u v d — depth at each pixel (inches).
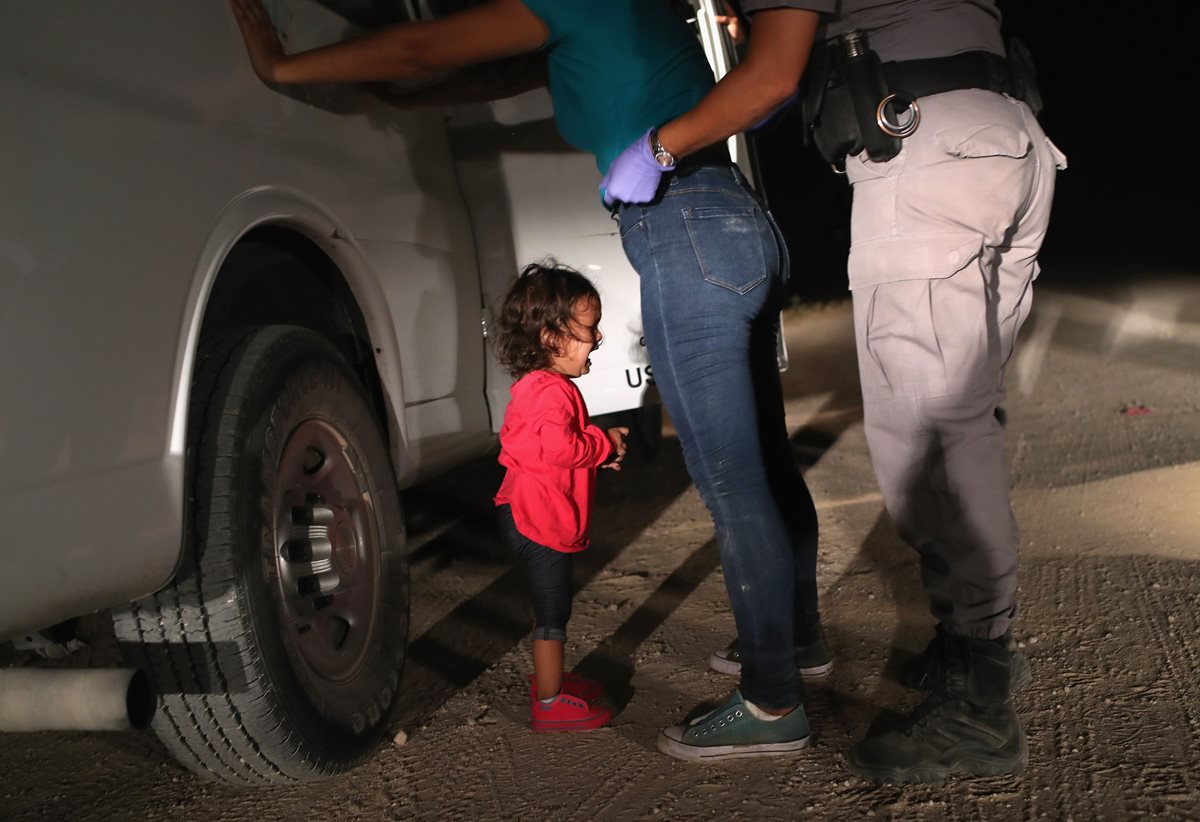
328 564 100.7
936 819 83.0
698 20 164.4
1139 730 92.2
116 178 80.2
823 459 215.9
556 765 99.8
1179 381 262.7
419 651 133.9
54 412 71.7
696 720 99.1
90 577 73.6
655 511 189.6
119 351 77.8
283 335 98.7
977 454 89.4
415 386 124.7
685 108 95.0
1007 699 88.7
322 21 118.7
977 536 88.8
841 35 89.0
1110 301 418.3
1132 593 123.0
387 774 101.3
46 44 77.4
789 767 94.2
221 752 91.0
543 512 105.5
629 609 140.9
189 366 85.0
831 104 88.4
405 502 209.9
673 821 87.4
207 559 86.4
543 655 106.8
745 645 96.0
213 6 98.4
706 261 92.8
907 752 88.8
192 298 86.4
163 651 87.3
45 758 112.2
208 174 91.1
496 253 144.3
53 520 71.0
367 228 117.7
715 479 95.5
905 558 146.1
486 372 142.8
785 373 342.3
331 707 97.0
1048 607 121.9
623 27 94.3
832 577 142.6
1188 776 84.0
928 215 87.0
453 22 96.7
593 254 149.0
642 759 99.0
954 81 86.5
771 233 98.0
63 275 73.7
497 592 155.4
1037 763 89.3
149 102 86.6
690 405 95.3
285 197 102.3
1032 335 360.8
